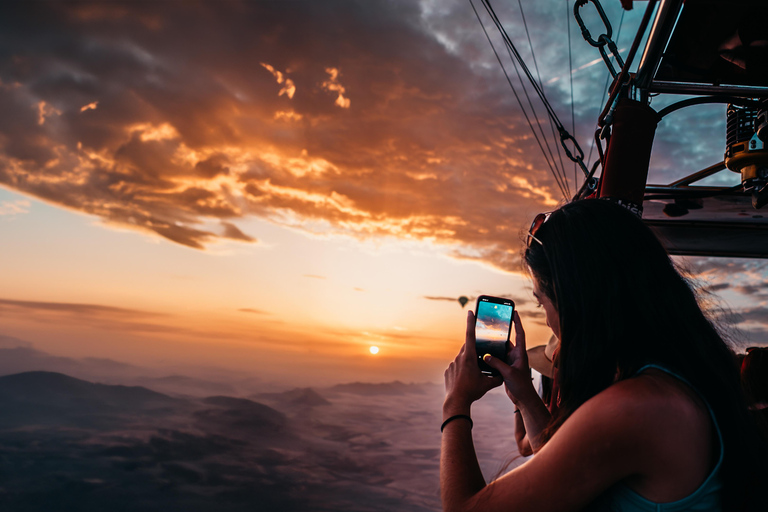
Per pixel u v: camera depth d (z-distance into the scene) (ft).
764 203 7.23
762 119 6.92
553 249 2.65
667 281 2.45
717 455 2.09
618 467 1.95
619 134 6.72
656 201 8.77
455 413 2.92
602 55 7.75
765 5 5.57
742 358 5.54
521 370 3.30
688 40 6.24
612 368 2.38
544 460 2.06
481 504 2.14
